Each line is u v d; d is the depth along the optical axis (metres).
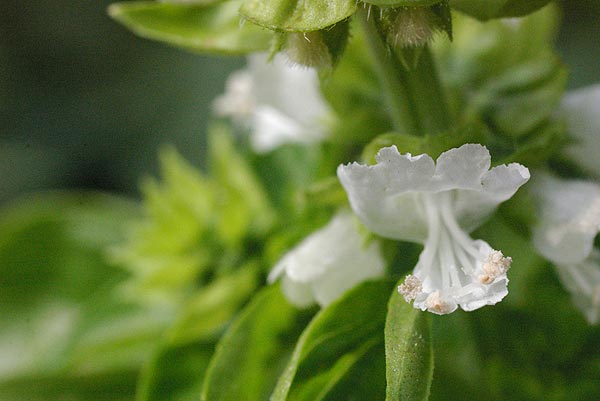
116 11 0.10
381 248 0.09
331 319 0.09
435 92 0.09
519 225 0.09
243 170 0.11
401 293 0.09
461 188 0.09
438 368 0.10
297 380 0.09
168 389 0.11
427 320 0.09
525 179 0.09
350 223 0.09
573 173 0.10
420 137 0.09
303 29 0.09
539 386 0.10
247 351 0.10
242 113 0.11
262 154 0.12
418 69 0.09
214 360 0.10
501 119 0.10
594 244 0.10
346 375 0.09
